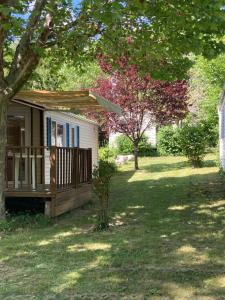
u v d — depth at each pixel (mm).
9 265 7016
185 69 11953
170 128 32219
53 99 12617
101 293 5578
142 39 10383
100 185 9750
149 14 8867
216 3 7766
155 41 10391
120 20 7797
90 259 7191
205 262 6805
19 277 6367
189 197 13648
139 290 5645
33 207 11977
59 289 5785
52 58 13062
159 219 10484
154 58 11445
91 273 6414
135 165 24359
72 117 19125
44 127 15078
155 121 23438
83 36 10680
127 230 9359
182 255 7234
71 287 5844
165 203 12820
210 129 30984
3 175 10297
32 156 13000
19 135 14570
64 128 17938
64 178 12086
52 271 6598
